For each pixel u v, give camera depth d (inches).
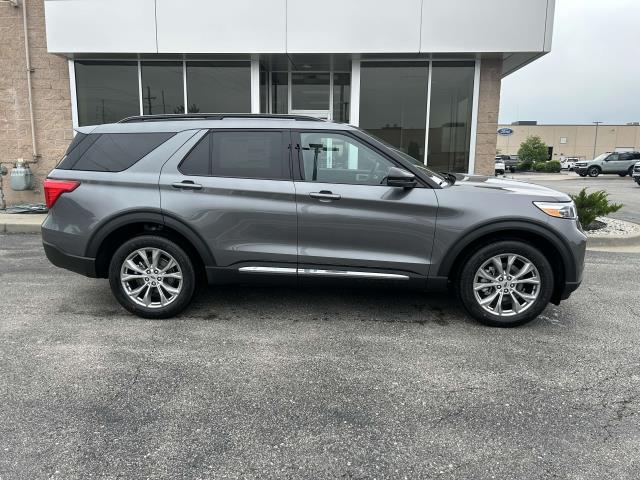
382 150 171.8
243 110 411.2
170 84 412.8
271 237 173.3
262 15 371.6
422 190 169.0
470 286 172.1
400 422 117.0
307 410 121.7
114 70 412.8
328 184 170.9
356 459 103.4
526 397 128.5
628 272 257.8
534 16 361.4
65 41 380.5
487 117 402.9
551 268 173.2
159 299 184.4
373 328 174.9
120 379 136.3
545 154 2615.7
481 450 106.7
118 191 175.8
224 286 223.0
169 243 176.6
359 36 370.6
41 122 422.9
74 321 180.1
